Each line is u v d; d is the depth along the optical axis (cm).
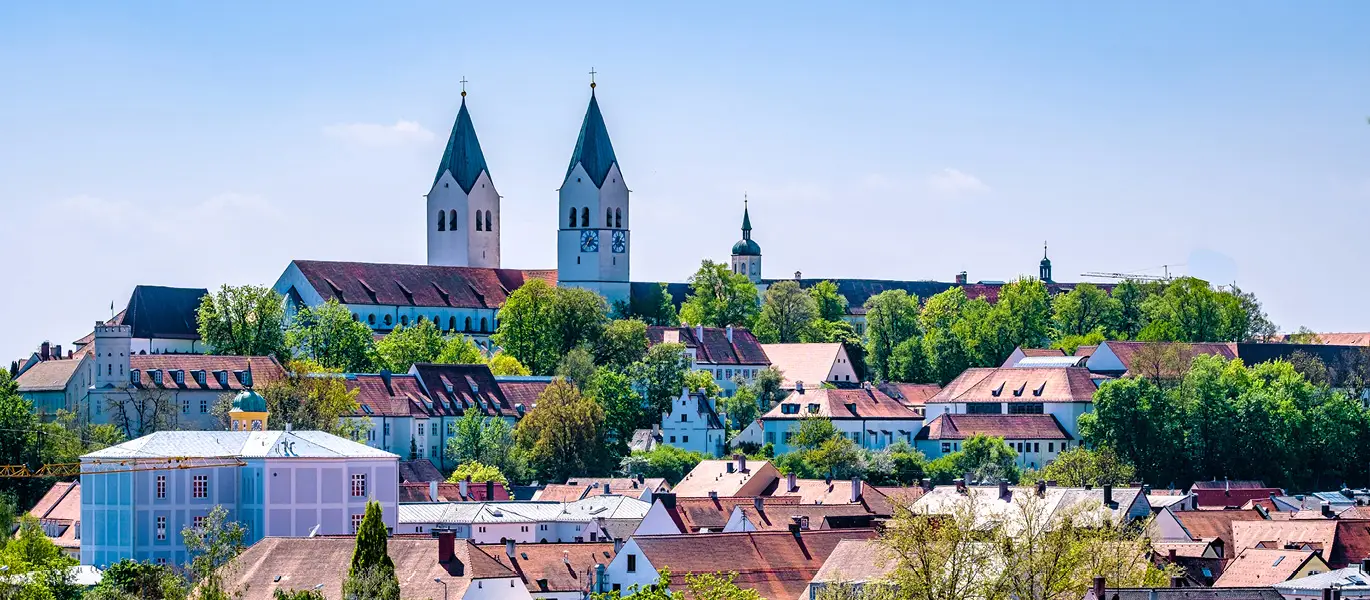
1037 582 17912
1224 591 18275
